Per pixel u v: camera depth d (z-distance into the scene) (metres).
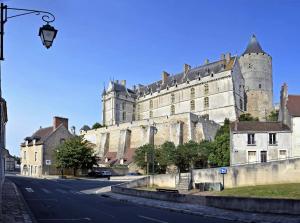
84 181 55.34
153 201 26.25
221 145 59.81
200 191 38.47
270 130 50.94
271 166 37.09
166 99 110.62
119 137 92.44
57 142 76.44
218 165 59.34
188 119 81.19
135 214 18.31
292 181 36.34
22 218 15.67
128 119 123.19
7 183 42.66
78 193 34.31
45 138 75.25
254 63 102.88
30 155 80.31
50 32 11.62
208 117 96.62
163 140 83.94
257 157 50.44
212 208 21.09
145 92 124.56
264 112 101.00
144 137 87.06
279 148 50.31
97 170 72.38
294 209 16.88
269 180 37.03
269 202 17.94
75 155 68.25
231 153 51.16
